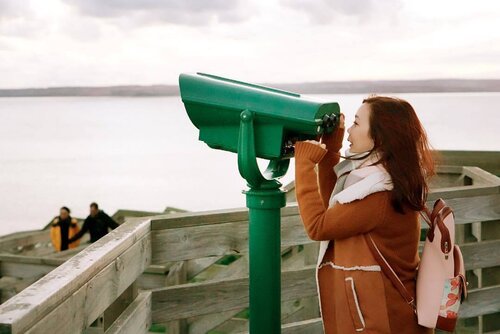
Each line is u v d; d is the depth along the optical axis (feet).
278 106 6.20
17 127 556.10
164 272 13.58
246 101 6.38
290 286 9.33
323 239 6.06
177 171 200.85
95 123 594.65
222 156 263.08
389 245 6.07
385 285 5.99
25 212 139.13
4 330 4.21
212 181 167.84
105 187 169.17
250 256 6.79
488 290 10.82
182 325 11.73
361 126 6.22
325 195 6.77
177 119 639.76
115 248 6.60
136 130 482.28
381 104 6.15
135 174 196.75
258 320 6.78
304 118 6.05
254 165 6.40
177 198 133.49
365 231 5.99
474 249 10.71
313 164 6.15
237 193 139.23
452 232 6.14
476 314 10.77
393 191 5.91
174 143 344.90
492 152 15.28
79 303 5.54
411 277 6.23
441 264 6.10
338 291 6.16
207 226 8.51
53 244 27.81
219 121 6.71
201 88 6.67
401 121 6.06
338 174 6.43
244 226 8.77
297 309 11.16
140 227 7.63
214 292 8.69
